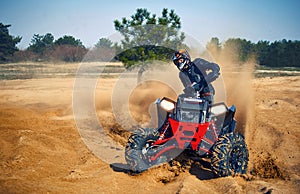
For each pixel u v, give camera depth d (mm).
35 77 27047
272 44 47188
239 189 5551
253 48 41781
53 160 7078
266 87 19672
